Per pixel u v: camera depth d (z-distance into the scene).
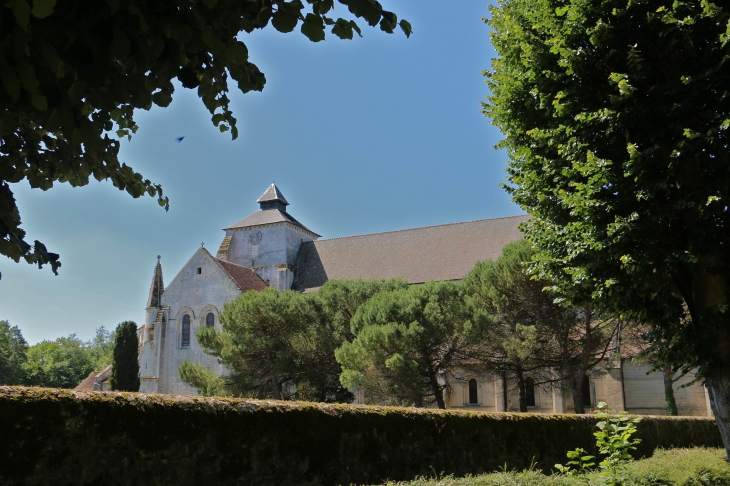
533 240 17.23
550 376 39.19
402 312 33.59
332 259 58.59
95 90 5.16
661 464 13.66
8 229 6.62
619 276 13.98
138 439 8.93
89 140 5.81
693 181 13.20
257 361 37.09
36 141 7.24
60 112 5.24
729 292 13.58
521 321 34.94
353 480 11.59
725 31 12.59
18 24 4.23
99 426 8.57
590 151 13.78
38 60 4.93
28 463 7.84
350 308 39.47
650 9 13.70
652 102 13.23
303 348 37.31
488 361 35.56
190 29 5.08
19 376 91.75
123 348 52.59
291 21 5.61
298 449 10.87
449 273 51.06
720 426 13.84
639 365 41.09
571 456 10.48
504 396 37.31
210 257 51.75
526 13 17.16
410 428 12.93
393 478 12.27
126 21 4.78
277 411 10.77
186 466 9.39
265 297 36.69
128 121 8.45
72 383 101.12
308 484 10.90
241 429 10.13
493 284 34.41
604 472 9.91
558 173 15.89
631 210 13.71
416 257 54.41
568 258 15.23
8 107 5.50
